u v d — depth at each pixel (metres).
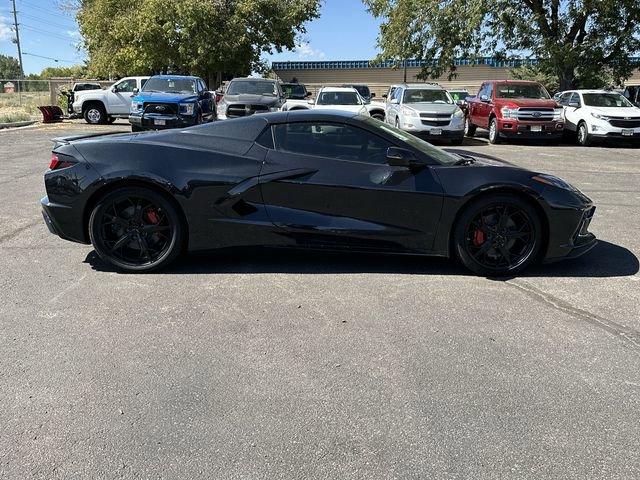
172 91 16.30
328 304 4.10
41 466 2.36
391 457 2.43
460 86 41.97
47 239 5.76
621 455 2.45
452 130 15.97
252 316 3.88
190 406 2.80
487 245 4.61
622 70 22.92
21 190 8.29
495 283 4.56
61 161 4.63
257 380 3.05
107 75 36.59
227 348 3.41
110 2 33.44
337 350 3.40
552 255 4.66
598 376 3.12
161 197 4.57
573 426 2.66
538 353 3.38
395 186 4.54
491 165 4.72
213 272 4.78
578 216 4.59
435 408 2.80
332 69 44.06
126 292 4.30
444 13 22.28
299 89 25.28
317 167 4.59
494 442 2.54
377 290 4.38
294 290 4.37
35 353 3.33
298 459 2.41
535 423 2.68
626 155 14.27
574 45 22.22
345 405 2.82
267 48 33.62
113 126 21.31
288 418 2.71
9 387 2.96
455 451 2.47
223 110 17.19
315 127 4.69
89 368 3.16
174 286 4.44
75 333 3.59
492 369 3.19
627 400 2.88
